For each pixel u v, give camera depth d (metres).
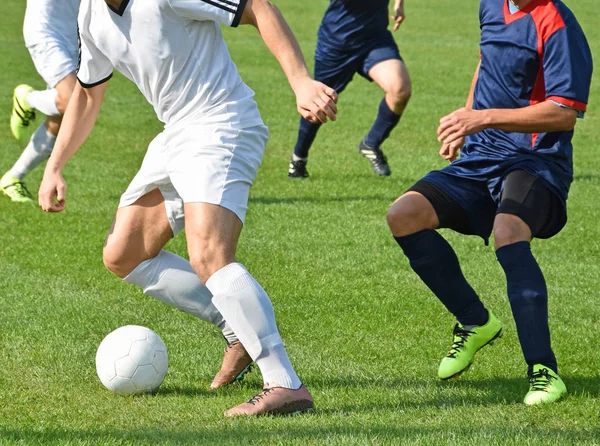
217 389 11.33
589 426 9.80
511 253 10.95
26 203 21.84
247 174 10.33
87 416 10.18
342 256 18.11
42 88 39.41
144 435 9.29
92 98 11.39
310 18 65.06
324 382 11.62
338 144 29.61
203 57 10.15
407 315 14.79
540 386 10.62
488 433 9.23
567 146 11.53
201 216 10.02
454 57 50.88
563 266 17.72
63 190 11.47
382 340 13.60
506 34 11.39
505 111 10.88
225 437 9.16
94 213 21.06
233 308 10.07
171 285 11.23
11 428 9.64
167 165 10.36
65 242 18.81
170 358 12.56
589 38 56.78
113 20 10.04
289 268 17.25
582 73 10.92
